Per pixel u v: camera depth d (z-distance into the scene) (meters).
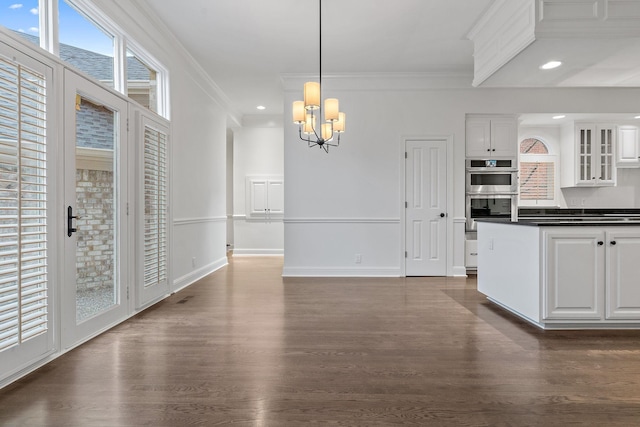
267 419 1.70
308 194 5.38
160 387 2.00
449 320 3.24
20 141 2.04
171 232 4.19
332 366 2.27
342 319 3.27
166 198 4.04
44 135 2.24
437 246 5.34
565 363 2.31
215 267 5.99
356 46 4.39
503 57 3.39
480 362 2.33
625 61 3.34
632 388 1.99
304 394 1.93
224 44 4.31
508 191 5.37
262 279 5.17
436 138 5.32
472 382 2.06
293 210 5.38
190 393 1.93
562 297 2.91
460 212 5.33
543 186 6.03
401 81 5.30
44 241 2.23
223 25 3.86
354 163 5.36
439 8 3.53
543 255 2.92
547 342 2.68
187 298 4.05
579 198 6.02
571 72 3.65
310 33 4.05
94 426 1.64
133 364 2.29
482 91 5.31
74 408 1.78
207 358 2.39
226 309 3.60
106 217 3.00
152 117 3.68
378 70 5.18
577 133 5.73
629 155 5.74
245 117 7.82
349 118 5.34
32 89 2.14
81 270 2.71
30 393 1.92
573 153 5.74
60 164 2.39
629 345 2.62
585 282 2.92
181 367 2.25
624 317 2.91
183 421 1.68
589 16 2.84
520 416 1.72
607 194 6.00
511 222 3.33
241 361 2.35
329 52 4.55
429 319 3.27
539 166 6.04
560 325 2.98
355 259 5.38
